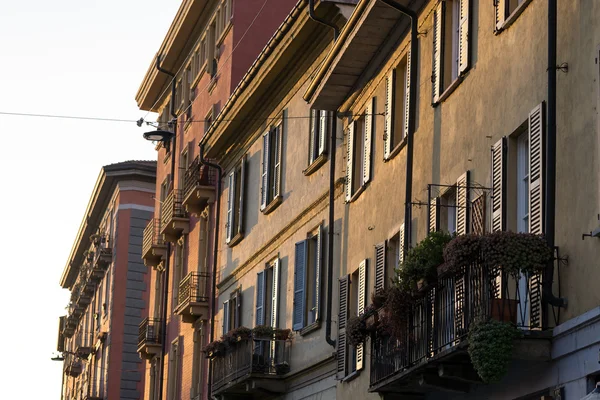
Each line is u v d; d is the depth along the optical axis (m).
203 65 55.25
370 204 31.91
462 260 20.55
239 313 45.72
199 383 51.19
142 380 77.62
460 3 25.84
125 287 78.38
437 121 26.89
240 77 50.34
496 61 23.50
